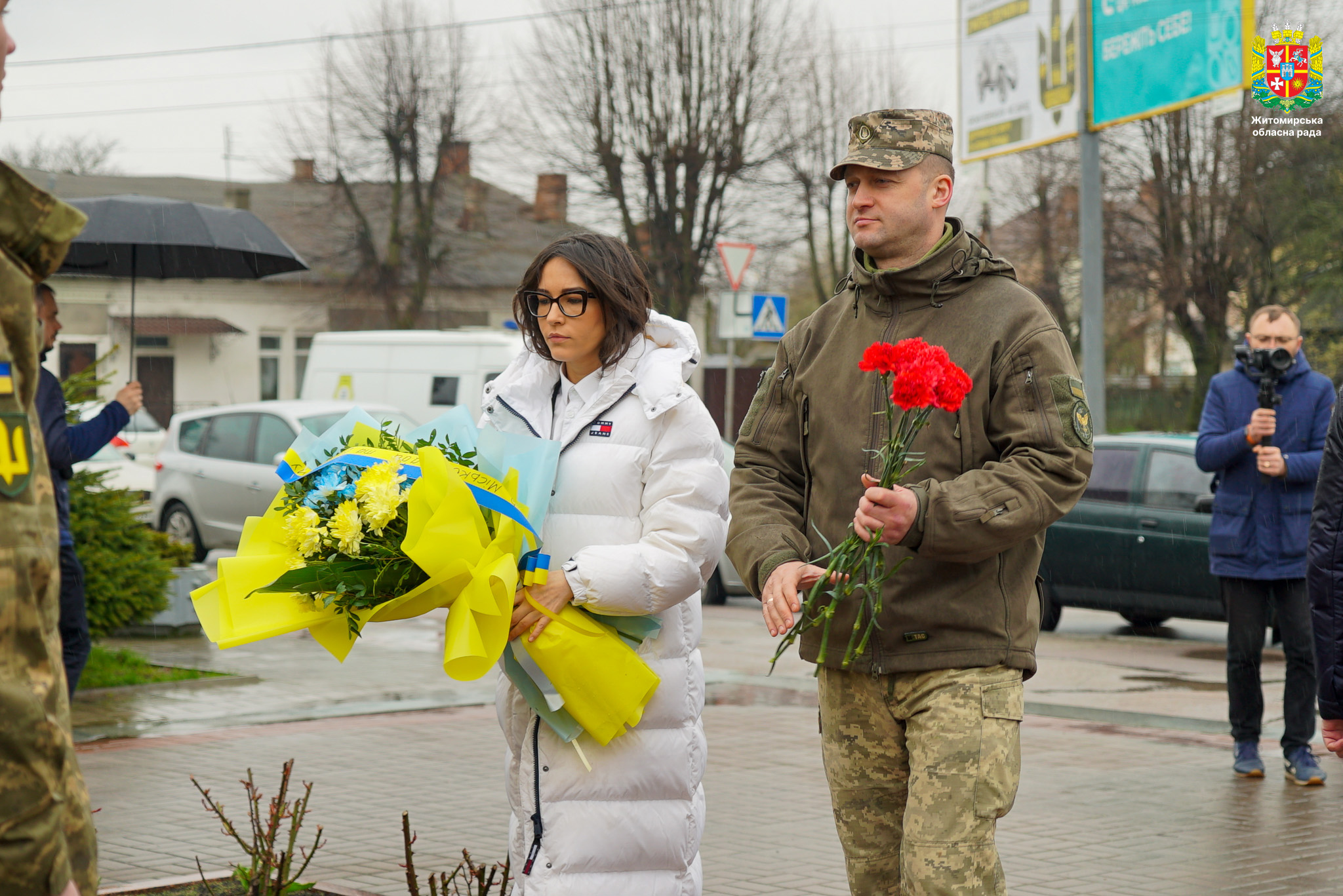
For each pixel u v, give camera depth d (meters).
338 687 9.31
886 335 3.45
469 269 45.06
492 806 6.21
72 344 42.31
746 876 5.21
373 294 44.16
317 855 5.39
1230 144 32.03
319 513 3.25
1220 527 6.87
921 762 3.25
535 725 3.45
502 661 3.37
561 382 3.60
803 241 35.44
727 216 34.19
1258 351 6.83
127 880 4.96
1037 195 37.25
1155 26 15.64
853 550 3.17
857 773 3.48
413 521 3.07
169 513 16.86
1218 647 11.84
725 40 33.41
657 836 3.45
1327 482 3.46
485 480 3.26
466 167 42.66
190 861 5.24
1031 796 6.45
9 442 1.88
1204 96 15.10
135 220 9.48
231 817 5.93
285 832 5.72
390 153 42.38
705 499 3.36
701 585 3.42
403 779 6.71
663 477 3.36
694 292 34.28
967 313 3.38
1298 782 6.68
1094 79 16.41
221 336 44.81
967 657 3.27
